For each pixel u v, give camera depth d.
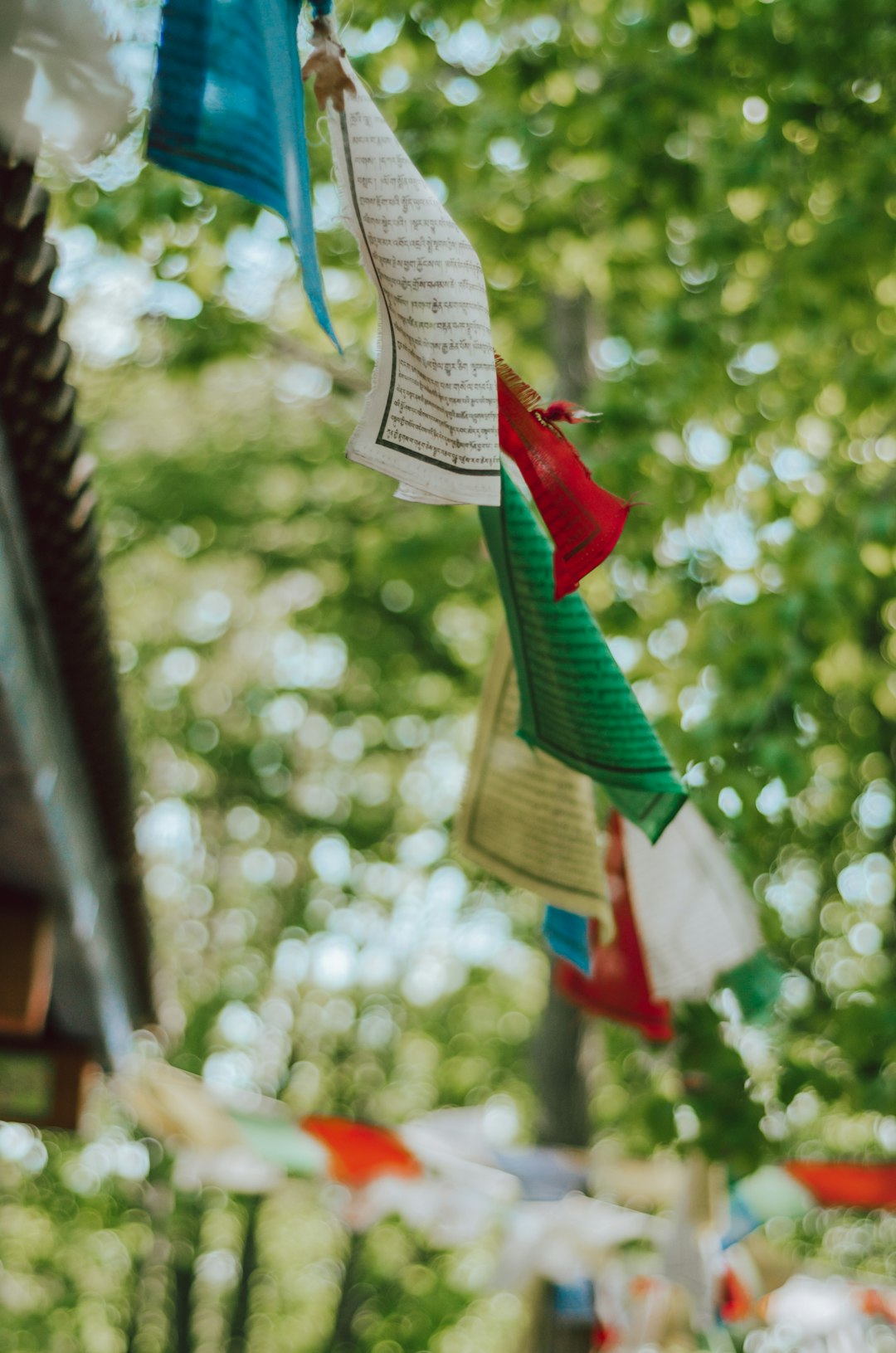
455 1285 19.53
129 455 13.77
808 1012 5.83
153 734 15.80
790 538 5.86
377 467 1.83
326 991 18.69
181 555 13.88
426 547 9.26
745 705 5.49
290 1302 21.78
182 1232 18.14
